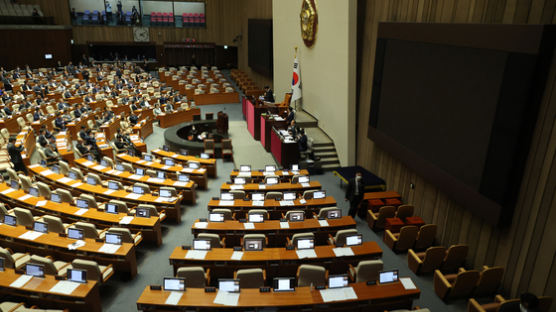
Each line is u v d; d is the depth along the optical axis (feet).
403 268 31.55
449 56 30.45
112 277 30.07
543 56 22.47
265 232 32.14
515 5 24.98
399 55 38.11
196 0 134.00
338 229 32.91
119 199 39.09
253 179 45.80
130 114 76.43
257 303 22.16
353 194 38.04
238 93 100.48
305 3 61.62
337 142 54.65
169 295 22.74
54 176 44.55
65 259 29.55
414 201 38.47
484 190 26.96
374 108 44.27
